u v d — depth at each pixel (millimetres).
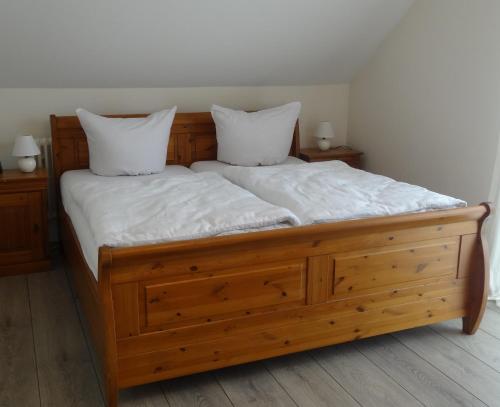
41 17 3158
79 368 2352
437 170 3691
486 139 3256
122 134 3418
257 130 3807
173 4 3291
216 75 3986
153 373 2098
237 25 3576
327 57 4129
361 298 2381
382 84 4160
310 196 2664
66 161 3648
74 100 3742
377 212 2451
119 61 3615
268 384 2248
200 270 2072
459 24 3389
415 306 2506
